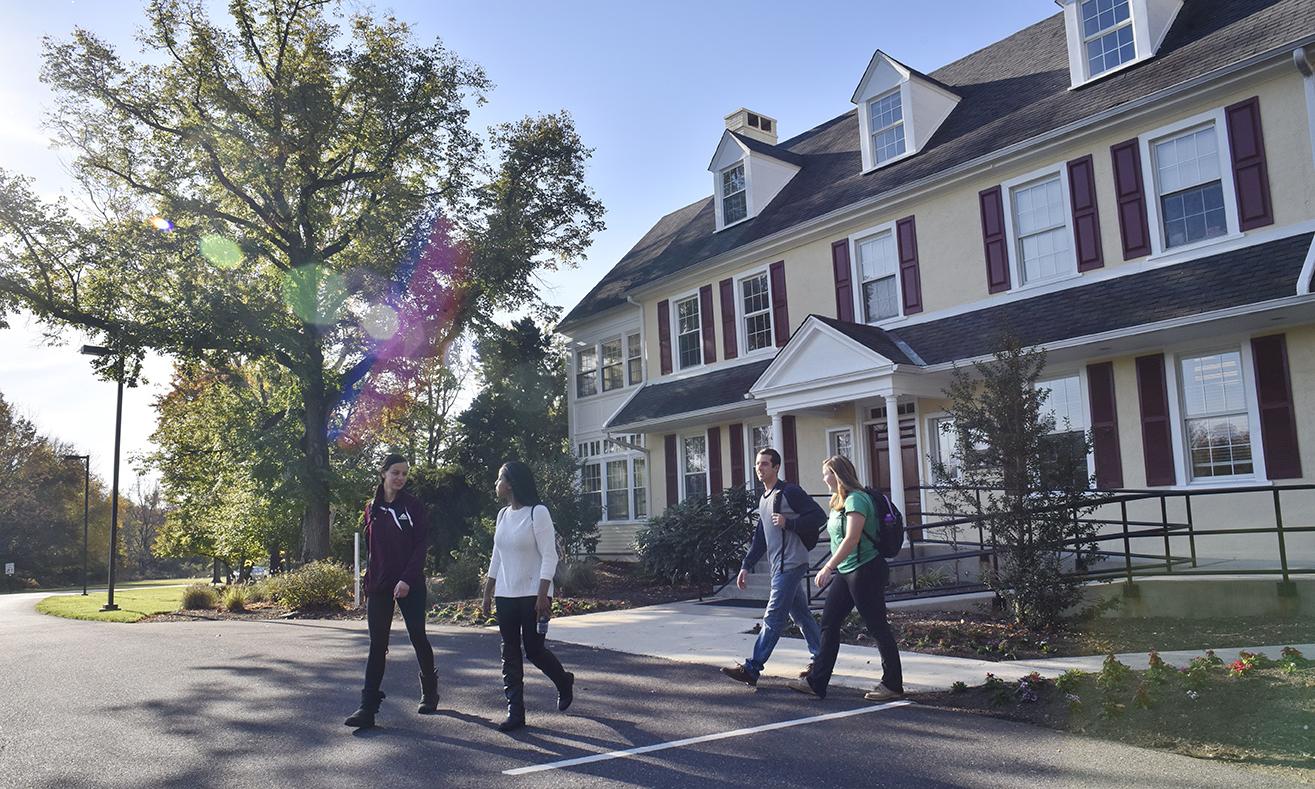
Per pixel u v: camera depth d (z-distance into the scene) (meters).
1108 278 13.88
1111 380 13.72
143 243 21.77
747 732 5.87
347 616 16.53
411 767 5.22
